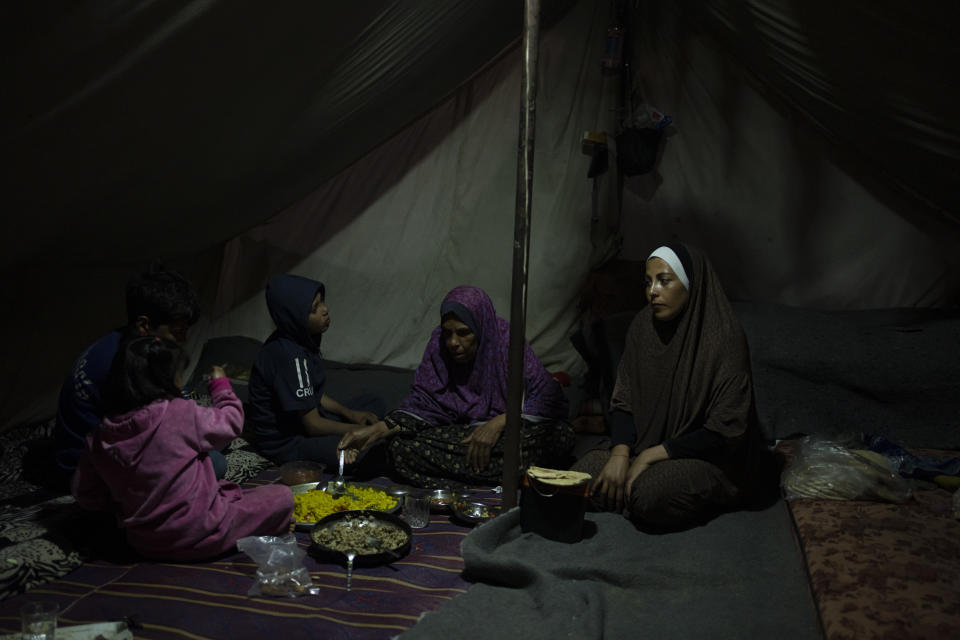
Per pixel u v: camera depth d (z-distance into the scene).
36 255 3.52
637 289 5.07
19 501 3.02
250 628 2.07
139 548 2.51
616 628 2.13
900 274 4.75
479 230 5.33
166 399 2.43
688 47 5.05
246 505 2.63
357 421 3.86
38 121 2.30
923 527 2.55
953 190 3.81
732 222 5.07
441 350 3.56
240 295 5.39
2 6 1.77
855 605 2.01
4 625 2.06
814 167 4.86
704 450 2.80
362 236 5.41
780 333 4.21
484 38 4.69
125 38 2.15
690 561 2.53
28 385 3.95
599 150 5.20
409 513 2.90
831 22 2.73
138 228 3.80
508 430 2.70
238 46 2.59
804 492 2.93
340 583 2.38
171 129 2.87
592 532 2.77
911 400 3.83
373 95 4.02
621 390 3.13
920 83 2.67
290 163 4.22
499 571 2.37
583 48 5.19
